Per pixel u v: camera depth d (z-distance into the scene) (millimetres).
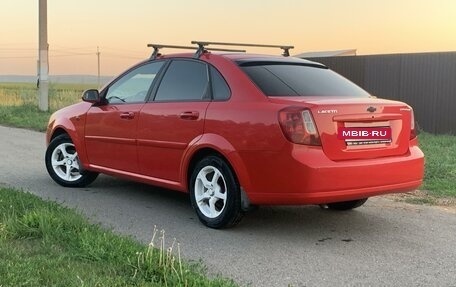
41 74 20484
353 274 4434
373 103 5355
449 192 7516
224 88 5641
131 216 6137
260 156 5094
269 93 5352
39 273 3906
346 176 5035
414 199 7195
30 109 21156
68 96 25656
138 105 6484
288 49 6902
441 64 14812
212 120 5527
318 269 4535
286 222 6012
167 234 5461
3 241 4629
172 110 6000
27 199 5992
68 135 7543
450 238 5488
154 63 6613
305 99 5234
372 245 5219
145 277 3955
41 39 20328
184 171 5867
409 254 4965
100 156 7047
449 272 4523
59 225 4977
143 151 6375
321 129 5000
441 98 14859
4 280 3715
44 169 8953
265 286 4137
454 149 11258
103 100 7102
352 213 6473
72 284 3721
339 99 5320
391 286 4207
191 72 6090
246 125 5203
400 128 5539
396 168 5363
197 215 5840
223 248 5043
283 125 4961
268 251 4980
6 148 11492
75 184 7559
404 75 15586
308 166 4887
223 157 5453
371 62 16266
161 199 6992
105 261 4242
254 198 5199
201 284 3830
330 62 17219
